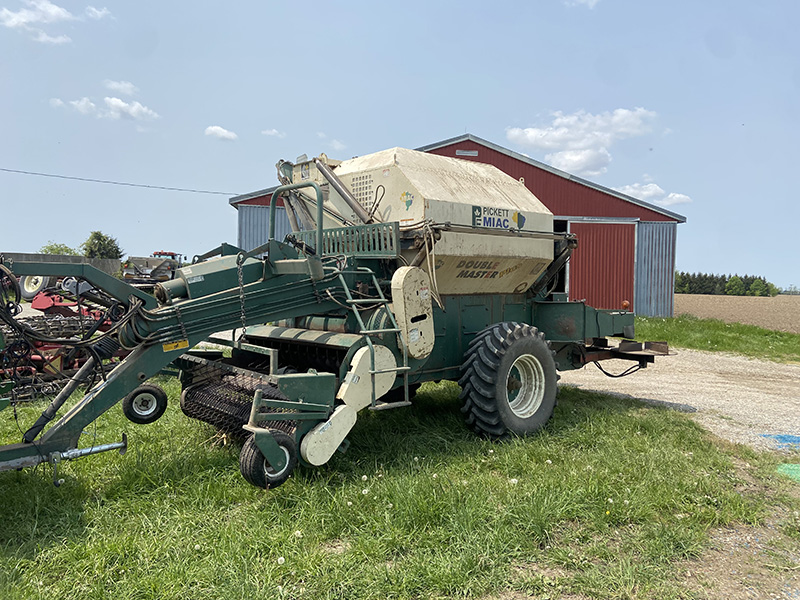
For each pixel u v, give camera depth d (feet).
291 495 11.91
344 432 13.32
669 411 21.08
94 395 11.93
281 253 14.20
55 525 10.69
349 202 17.54
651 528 11.14
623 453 15.26
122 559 9.53
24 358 12.33
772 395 26.03
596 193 59.67
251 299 13.65
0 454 10.87
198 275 13.09
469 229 16.87
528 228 19.24
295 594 8.70
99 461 13.79
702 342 44.16
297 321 17.17
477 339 16.71
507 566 9.66
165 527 10.62
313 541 10.28
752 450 16.67
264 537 10.18
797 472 15.03
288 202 20.42
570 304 20.58
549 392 17.89
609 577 9.37
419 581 9.05
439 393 22.12
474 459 14.80
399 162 16.72
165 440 15.66
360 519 10.96
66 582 8.86
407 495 11.49
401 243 16.16
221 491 12.08
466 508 11.09
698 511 12.01
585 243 59.72
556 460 14.80
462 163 19.47
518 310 20.68
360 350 13.94
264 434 11.78
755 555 10.52
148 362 12.39
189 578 8.94
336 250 17.94
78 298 13.92
